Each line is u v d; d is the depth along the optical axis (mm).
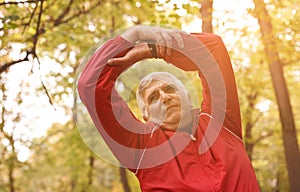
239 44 8438
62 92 10031
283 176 12328
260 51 8836
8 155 12375
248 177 2551
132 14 9016
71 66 10062
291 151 8297
